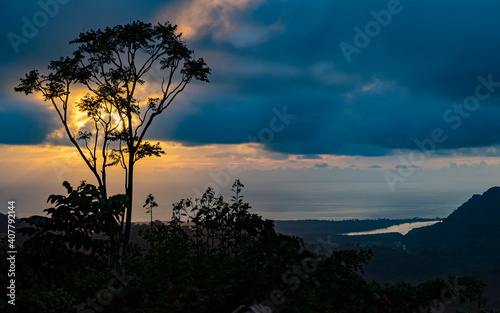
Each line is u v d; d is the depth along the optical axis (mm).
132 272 5047
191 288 4441
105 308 4312
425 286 5320
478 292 5281
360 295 4414
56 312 4512
